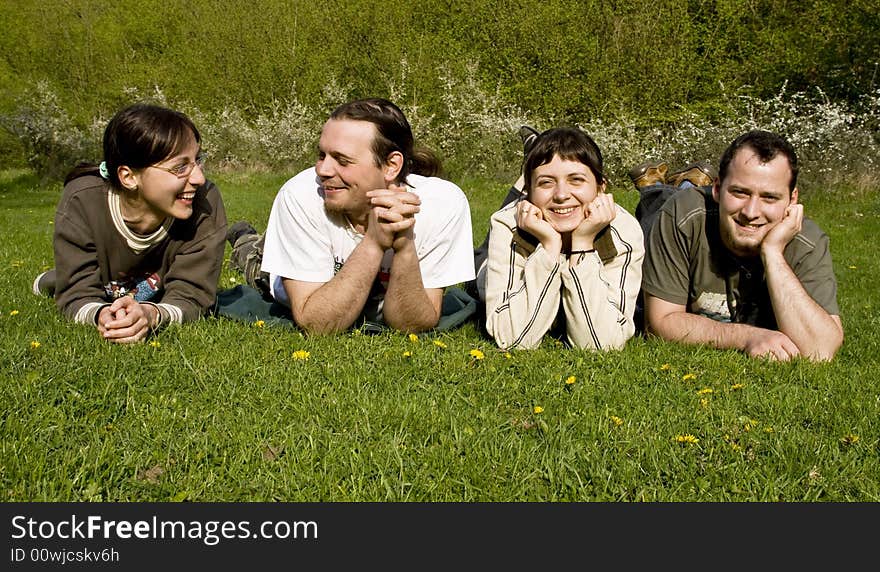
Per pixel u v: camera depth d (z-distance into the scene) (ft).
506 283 12.31
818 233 12.55
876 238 30.37
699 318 12.69
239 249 16.85
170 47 81.30
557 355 11.85
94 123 73.97
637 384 10.74
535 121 55.83
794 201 12.09
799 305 11.89
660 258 12.83
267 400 9.57
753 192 11.59
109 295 12.88
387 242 11.34
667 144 49.21
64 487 7.56
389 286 11.91
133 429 8.63
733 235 12.00
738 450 8.71
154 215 11.82
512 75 60.95
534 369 11.10
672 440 8.89
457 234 12.36
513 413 9.78
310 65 70.44
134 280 12.87
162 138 11.07
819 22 57.36
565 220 11.92
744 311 12.96
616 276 12.39
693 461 8.48
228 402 9.55
